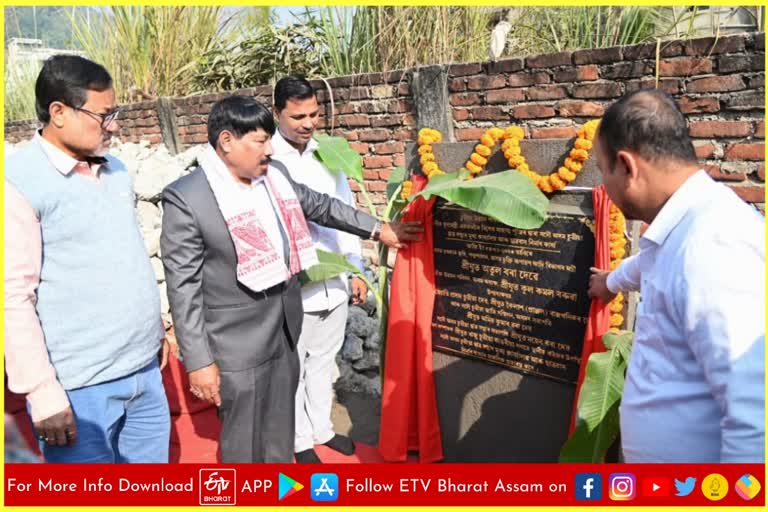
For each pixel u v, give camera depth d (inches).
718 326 47.9
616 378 79.0
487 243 101.1
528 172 94.6
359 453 120.5
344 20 179.2
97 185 77.1
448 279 108.3
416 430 115.0
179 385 143.6
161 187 176.6
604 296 83.8
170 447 124.2
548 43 156.3
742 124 103.8
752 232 48.9
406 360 111.0
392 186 119.0
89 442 78.6
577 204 90.4
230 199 85.4
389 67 168.1
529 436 101.7
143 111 243.8
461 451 112.3
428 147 107.9
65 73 69.7
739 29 126.1
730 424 47.5
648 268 59.6
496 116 139.9
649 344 58.1
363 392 153.3
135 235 82.4
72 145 72.2
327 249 115.9
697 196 53.8
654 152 54.7
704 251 49.8
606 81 120.8
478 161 99.7
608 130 57.3
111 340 77.8
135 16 253.9
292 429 101.1
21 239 69.4
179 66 255.8
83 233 74.2
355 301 127.3
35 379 70.1
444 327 110.3
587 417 78.5
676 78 110.9
